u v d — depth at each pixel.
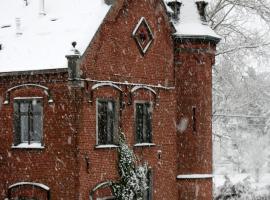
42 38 25.38
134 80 26.34
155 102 27.58
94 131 24.14
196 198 29.19
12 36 26.58
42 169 24.28
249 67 40.91
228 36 39.88
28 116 24.84
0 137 25.55
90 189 23.86
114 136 25.38
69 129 23.48
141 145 26.61
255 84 43.25
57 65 23.55
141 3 26.83
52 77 23.91
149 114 27.41
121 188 25.28
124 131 25.69
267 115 60.59
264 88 45.44
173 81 28.91
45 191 24.09
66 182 23.58
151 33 27.30
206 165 29.69
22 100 24.81
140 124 27.05
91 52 23.84
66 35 24.66
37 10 26.97
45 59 24.20
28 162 24.70
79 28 24.58
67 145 23.56
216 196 39.28
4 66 25.17
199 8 30.09
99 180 24.31
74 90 23.30
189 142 29.23
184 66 29.20
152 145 27.30
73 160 23.38
